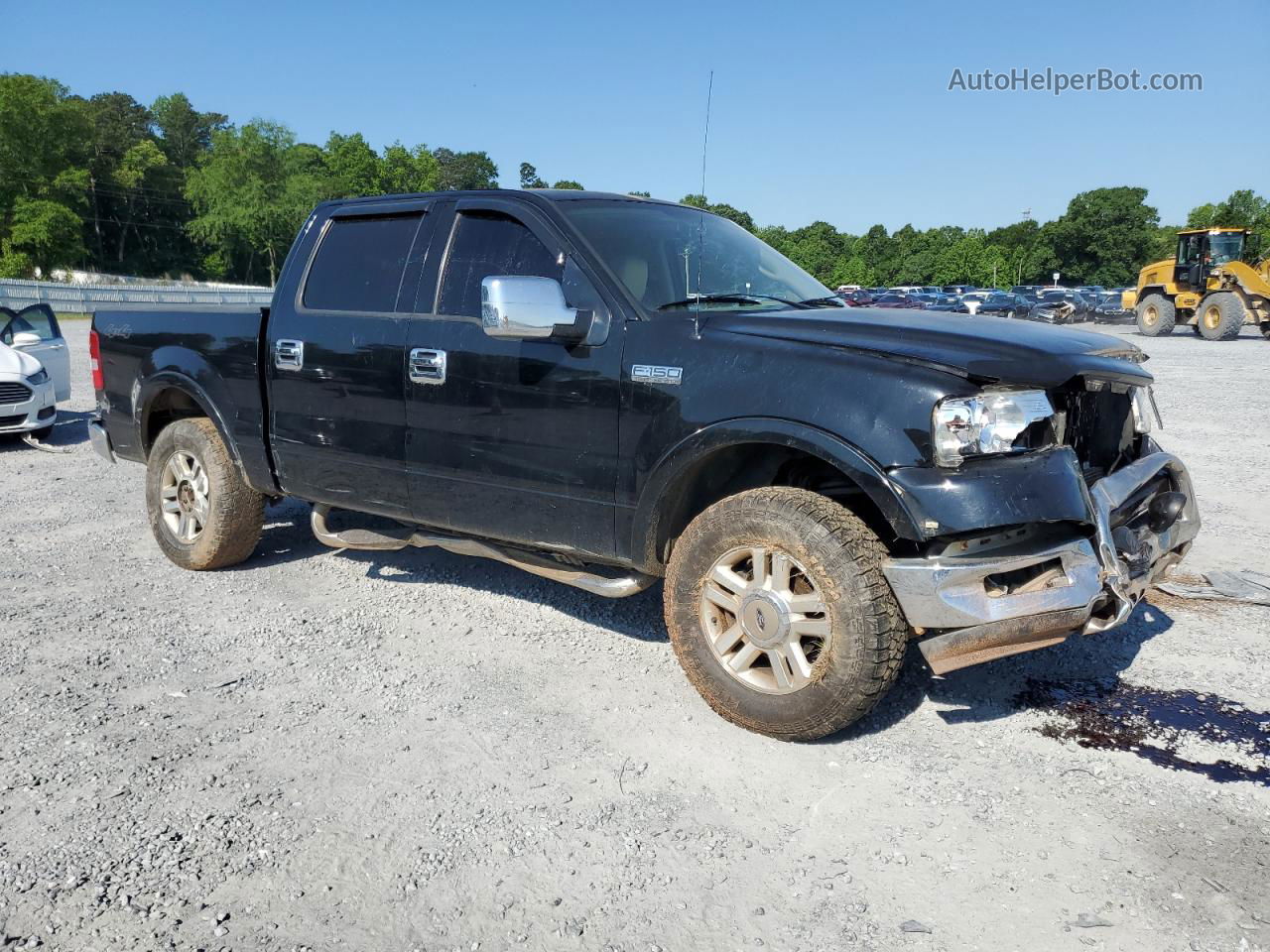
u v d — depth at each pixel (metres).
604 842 2.72
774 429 3.10
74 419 11.68
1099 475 3.44
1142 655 3.96
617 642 4.25
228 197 104.75
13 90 87.06
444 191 4.29
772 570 3.19
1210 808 2.82
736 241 4.39
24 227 85.19
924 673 3.82
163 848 2.69
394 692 3.72
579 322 3.55
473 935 2.34
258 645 4.22
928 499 2.84
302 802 2.93
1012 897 2.44
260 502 5.16
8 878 2.56
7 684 3.79
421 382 4.05
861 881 2.53
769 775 3.07
